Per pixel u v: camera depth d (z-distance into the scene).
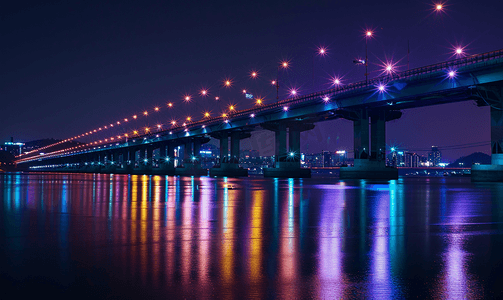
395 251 10.42
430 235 13.04
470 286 7.42
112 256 9.78
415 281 7.74
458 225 15.50
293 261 9.30
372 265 8.94
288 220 17.06
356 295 6.95
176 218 17.75
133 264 8.98
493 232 13.70
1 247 10.88
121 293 6.96
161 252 10.26
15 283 7.48
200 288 7.27
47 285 7.37
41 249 10.61
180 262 9.18
